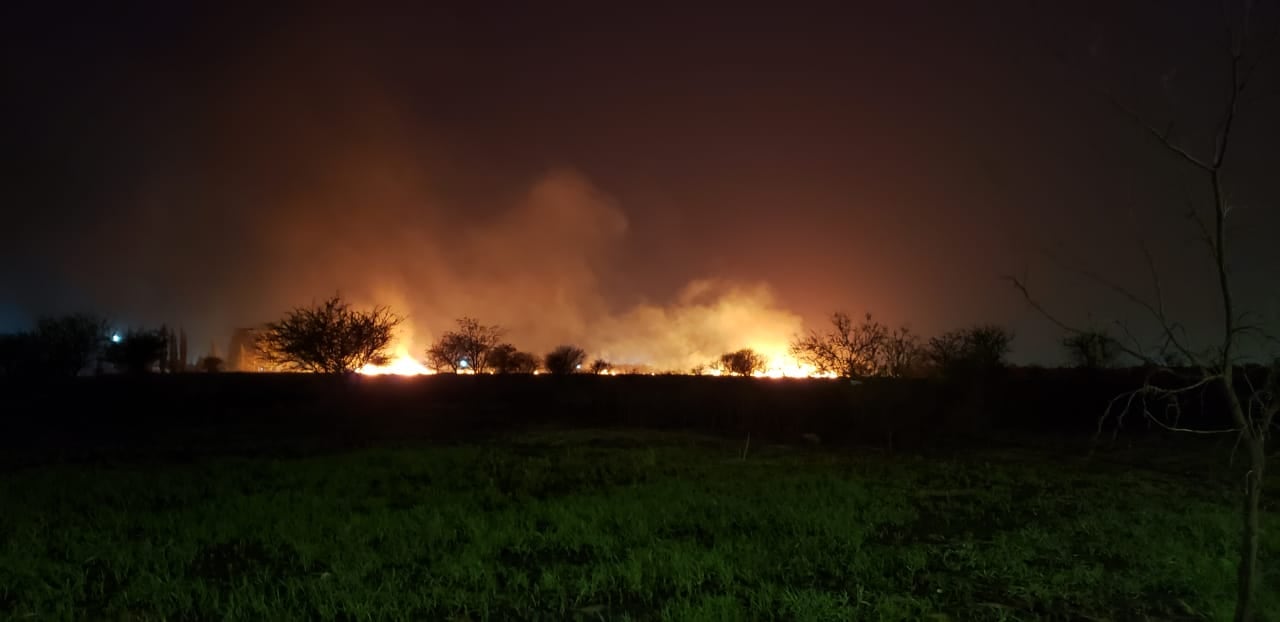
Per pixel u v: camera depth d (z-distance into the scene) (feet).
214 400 95.81
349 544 31.14
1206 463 57.67
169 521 35.65
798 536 33.14
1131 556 30.53
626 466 55.26
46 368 112.16
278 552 30.83
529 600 25.14
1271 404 18.52
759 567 28.04
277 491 45.01
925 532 35.55
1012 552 30.78
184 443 70.13
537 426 82.38
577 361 133.39
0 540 32.68
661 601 24.97
